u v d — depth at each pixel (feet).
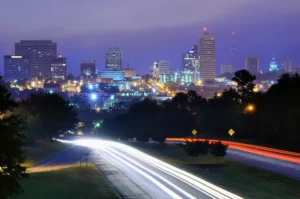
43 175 193.77
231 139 407.85
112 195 162.20
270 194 168.14
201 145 297.12
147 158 302.25
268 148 322.96
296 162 247.70
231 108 510.17
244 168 239.30
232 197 159.63
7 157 103.09
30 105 439.63
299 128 328.29
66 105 497.87
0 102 108.88
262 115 383.65
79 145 431.43
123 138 558.15
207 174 222.07
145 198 157.69
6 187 101.40
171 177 209.05
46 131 430.20
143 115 556.10
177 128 498.28
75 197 154.20
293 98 355.36
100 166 251.60
